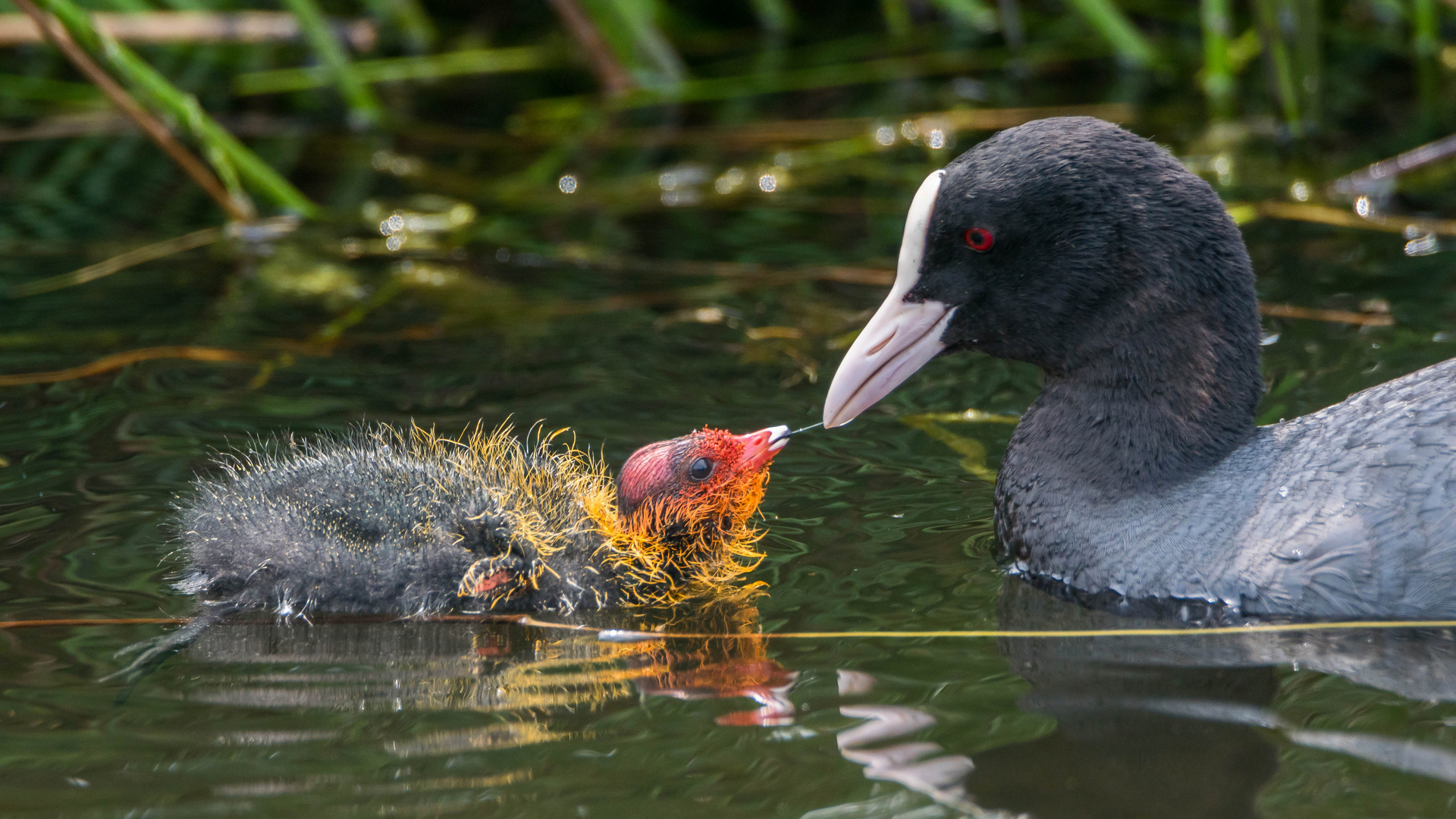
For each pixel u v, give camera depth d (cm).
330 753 667
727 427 1095
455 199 1667
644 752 668
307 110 1980
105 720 696
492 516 893
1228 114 1841
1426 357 1156
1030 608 845
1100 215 904
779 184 1703
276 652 793
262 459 1009
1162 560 860
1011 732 685
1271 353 1191
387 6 2059
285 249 1500
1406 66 1981
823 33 2222
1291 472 855
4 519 920
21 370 1173
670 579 917
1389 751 663
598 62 2003
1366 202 1542
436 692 739
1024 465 934
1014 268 926
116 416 1086
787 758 661
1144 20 2194
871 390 960
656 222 1594
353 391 1152
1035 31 2167
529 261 1477
